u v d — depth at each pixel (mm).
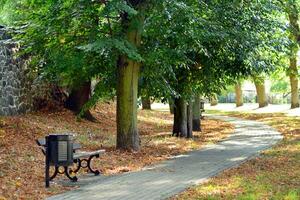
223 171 12516
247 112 44312
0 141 15203
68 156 10906
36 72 22109
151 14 15336
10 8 21688
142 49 15891
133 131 16328
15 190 10078
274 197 9203
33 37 16172
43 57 17484
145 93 19047
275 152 16094
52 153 10758
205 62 19359
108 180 11438
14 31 17938
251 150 17047
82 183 11109
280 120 32438
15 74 20547
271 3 19438
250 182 10797
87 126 23109
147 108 42000
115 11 13953
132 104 16297
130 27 15375
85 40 16156
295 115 35406
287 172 12047
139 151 16281
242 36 18000
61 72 16641
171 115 38312
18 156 13617
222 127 29109
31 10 16406
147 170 12859
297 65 35938
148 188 10430
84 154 11977
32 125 18875
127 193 9938
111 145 17734
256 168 12867
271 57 21453
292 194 9359
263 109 45938
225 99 77750
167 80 19312
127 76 16172
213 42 17938
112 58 15961
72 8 15016
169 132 24969
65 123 22109
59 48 16375
